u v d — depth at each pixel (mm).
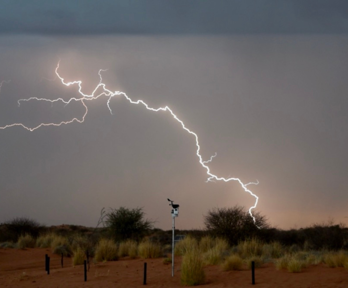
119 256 24359
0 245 32594
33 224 44625
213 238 28844
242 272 16391
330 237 27328
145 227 34875
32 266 22391
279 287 13156
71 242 30156
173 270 16094
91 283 15359
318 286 13023
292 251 24469
